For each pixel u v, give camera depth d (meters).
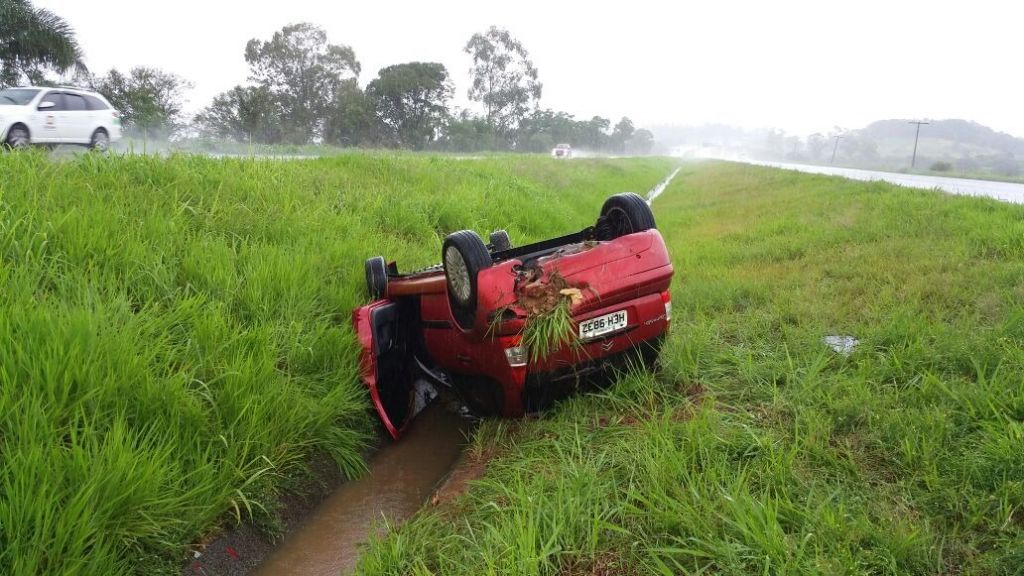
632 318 4.56
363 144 57.56
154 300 5.23
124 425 3.52
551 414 4.81
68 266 5.10
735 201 23.70
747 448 3.72
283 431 4.26
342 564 3.64
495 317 4.24
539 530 3.23
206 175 8.86
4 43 25.44
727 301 7.17
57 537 2.76
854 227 11.52
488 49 94.88
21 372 3.55
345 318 6.20
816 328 5.72
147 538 3.21
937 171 64.25
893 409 3.89
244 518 3.79
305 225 8.22
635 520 3.23
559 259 4.38
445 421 5.52
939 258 7.95
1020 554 2.54
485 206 13.07
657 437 3.85
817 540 2.79
